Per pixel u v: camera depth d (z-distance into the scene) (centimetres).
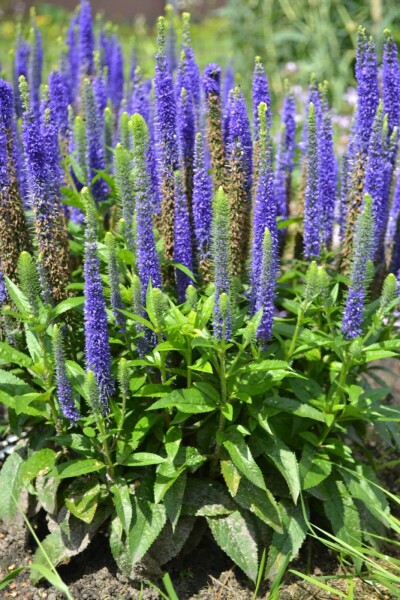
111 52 88
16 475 57
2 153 52
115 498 52
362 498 56
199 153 53
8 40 204
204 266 55
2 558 58
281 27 161
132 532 51
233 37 169
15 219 54
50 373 52
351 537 56
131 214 53
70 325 55
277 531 53
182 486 53
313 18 152
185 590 56
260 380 52
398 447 68
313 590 56
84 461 52
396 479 69
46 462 53
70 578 56
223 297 47
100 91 74
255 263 52
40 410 54
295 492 52
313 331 56
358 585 56
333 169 60
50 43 201
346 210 63
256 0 164
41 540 59
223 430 53
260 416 52
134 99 66
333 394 57
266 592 56
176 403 50
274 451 53
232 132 54
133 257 54
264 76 57
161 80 53
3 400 52
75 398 52
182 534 55
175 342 50
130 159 53
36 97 77
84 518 52
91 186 64
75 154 65
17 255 54
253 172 59
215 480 57
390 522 53
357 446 71
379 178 57
